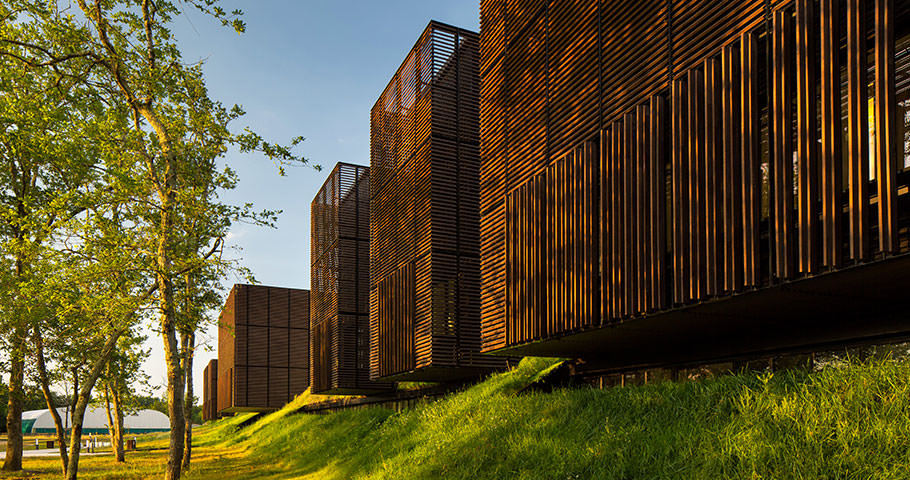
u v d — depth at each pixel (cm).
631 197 676
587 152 761
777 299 554
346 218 2228
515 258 930
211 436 3378
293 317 3625
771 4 517
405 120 1503
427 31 1388
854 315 632
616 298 687
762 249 541
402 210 1484
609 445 577
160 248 995
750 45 530
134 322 1157
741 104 535
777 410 477
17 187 1375
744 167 524
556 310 805
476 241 1340
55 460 2014
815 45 470
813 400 468
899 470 364
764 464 427
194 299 1256
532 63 937
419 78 1426
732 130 542
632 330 745
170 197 1039
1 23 1019
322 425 1789
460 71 1396
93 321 1084
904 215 441
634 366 955
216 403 4934
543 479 582
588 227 749
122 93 1067
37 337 1310
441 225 1315
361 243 2228
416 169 1408
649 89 669
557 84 858
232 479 1245
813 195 460
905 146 480
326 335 2197
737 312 625
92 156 1228
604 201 720
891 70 418
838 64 450
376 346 1628
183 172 1129
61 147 1123
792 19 503
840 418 433
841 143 449
